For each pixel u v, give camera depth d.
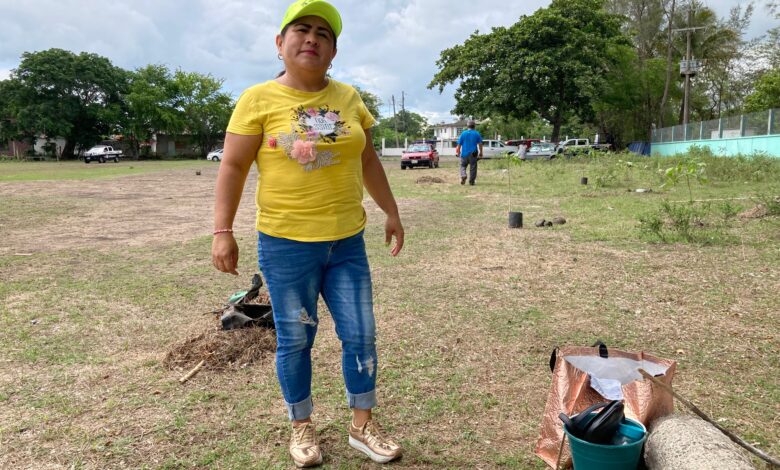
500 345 3.95
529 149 33.09
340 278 2.51
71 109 56.38
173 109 61.38
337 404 3.13
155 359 3.75
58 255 7.16
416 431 2.84
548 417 2.45
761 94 36.25
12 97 55.03
